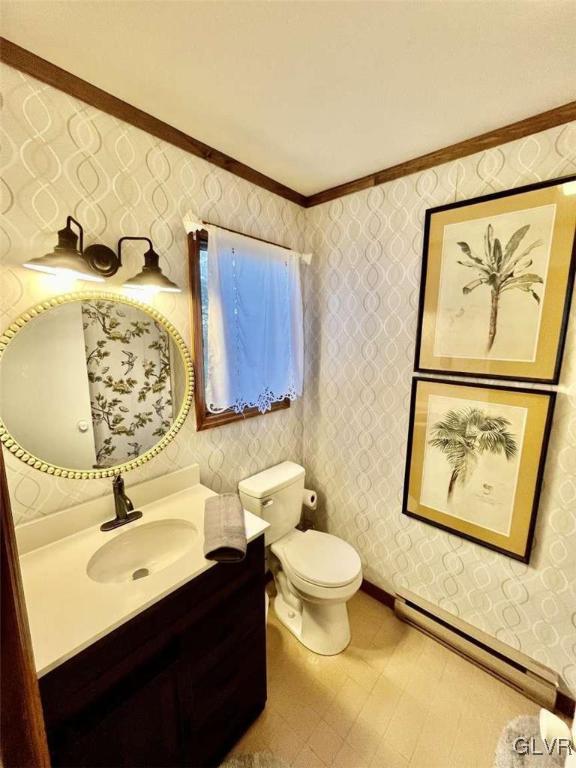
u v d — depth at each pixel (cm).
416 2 78
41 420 109
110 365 124
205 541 111
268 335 175
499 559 149
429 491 165
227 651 117
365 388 184
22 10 80
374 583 198
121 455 130
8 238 98
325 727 133
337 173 165
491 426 143
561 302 122
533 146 123
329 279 192
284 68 99
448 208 143
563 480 129
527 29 84
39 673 72
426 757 123
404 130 129
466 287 143
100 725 83
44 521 112
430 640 172
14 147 96
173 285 124
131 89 109
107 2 79
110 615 86
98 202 114
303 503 213
